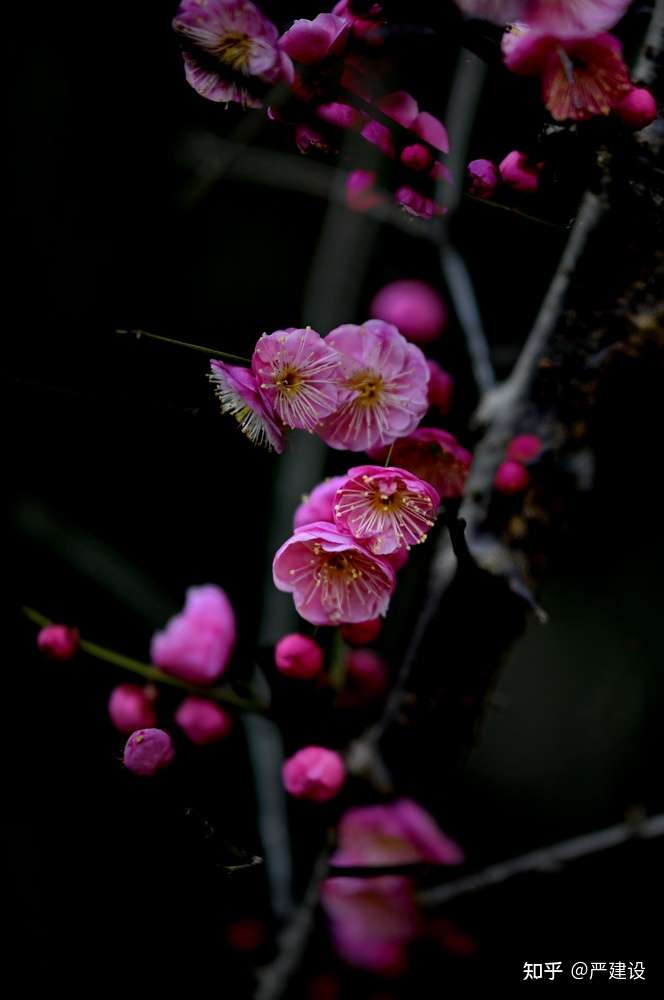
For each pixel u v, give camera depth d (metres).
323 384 0.91
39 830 1.08
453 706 0.97
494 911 1.06
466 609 0.96
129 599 1.19
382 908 1.01
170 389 0.97
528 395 0.97
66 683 1.07
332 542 0.90
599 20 0.91
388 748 0.98
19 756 1.08
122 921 1.06
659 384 0.96
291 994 1.02
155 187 1.31
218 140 1.16
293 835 1.02
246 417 0.91
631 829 1.00
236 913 1.04
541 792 1.15
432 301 1.04
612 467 1.12
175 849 1.03
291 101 0.93
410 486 0.90
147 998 1.05
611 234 0.94
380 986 1.02
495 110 0.94
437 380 0.97
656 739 1.17
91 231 1.31
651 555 1.18
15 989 1.07
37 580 1.17
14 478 1.17
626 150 0.93
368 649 0.99
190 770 0.99
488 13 0.92
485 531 0.96
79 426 1.15
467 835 1.13
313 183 1.15
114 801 1.06
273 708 0.98
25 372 1.14
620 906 1.08
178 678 0.98
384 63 0.93
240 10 0.92
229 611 0.99
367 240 1.20
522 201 0.95
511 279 1.02
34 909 1.08
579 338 0.96
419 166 0.94
